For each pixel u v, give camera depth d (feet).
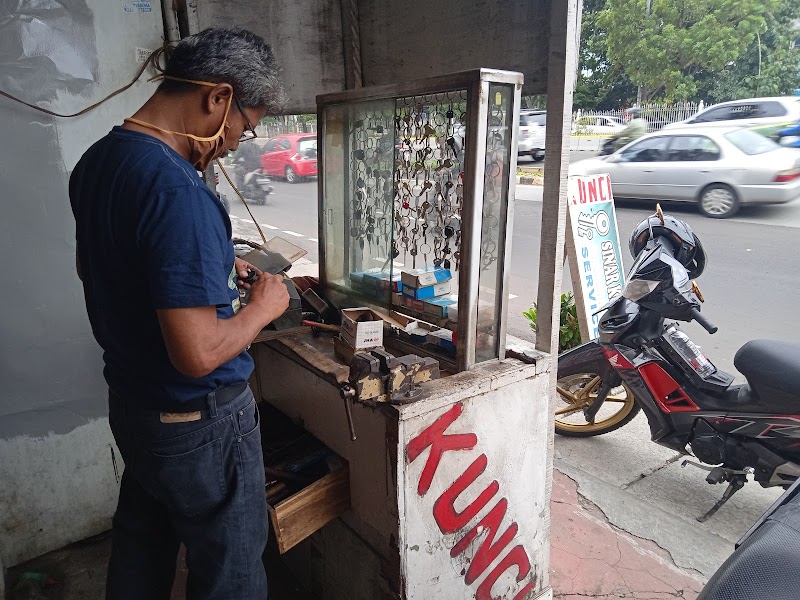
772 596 3.14
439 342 5.39
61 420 6.60
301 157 39.65
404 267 5.94
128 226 3.37
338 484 5.18
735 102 34.09
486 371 5.03
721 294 16.34
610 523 7.34
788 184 23.70
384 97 5.42
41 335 6.30
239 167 33.55
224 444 4.03
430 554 4.86
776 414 6.74
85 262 3.82
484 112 4.51
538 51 5.32
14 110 5.76
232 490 4.14
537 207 30.48
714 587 3.40
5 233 5.93
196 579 4.42
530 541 5.66
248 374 4.19
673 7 61.62
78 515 6.95
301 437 5.83
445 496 4.83
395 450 4.44
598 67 73.92
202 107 3.70
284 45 7.43
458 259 5.00
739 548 3.64
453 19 6.23
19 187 5.91
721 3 59.98
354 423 4.95
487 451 5.03
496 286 5.10
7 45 5.63
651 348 7.70
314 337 6.06
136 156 3.43
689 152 25.79
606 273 11.30
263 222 27.40
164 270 3.26
